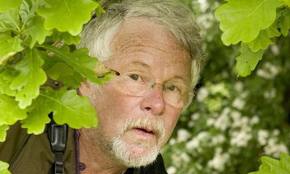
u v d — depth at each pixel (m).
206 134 8.64
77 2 1.95
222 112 8.84
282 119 8.93
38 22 2.02
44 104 2.14
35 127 2.10
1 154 3.19
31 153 3.16
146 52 3.13
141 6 3.19
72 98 2.16
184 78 3.25
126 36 3.15
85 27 3.21
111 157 3.30
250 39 2.01
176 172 8.43
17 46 2.03
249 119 8.72
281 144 8.36
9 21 2.05
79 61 2.15
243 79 9.17
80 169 3.40
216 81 9.64
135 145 3.17
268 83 9.00
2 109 2.06
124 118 3.15
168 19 3.19
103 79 2.38
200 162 8.59
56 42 2.19
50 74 2.25
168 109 3.21
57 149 3.18
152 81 3.14
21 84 2.04
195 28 3.30
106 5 3.21
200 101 9.22
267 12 2.03
